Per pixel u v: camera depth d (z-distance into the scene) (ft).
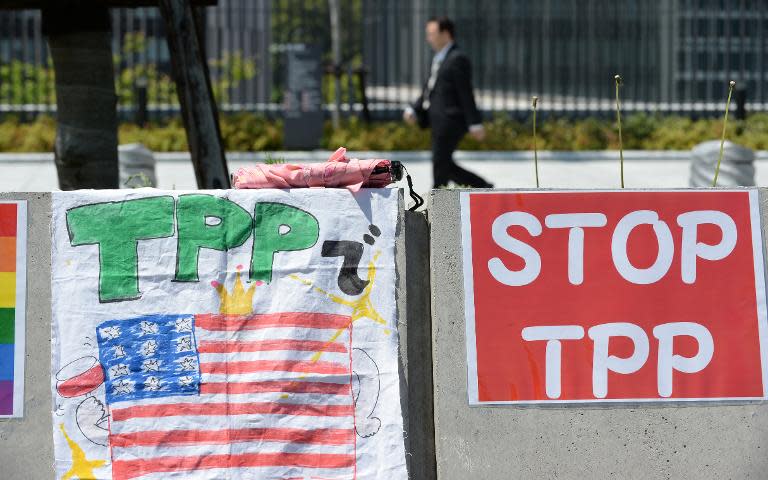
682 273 31.55
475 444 30.73
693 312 31.45
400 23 129.18
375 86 113.29
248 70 111.14
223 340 30.30
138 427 29.91
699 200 31.73
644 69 126.31
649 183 79.61
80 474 29.71
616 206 31.55
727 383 31.32
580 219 31.45
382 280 30.68
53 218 30.42
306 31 129.70
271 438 30.04
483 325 31.04
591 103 130.52
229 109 106.11
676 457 31.09
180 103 44.91
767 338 31.50
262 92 120.98
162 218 30.58
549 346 31.12
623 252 31.50
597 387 31.09
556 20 128.98
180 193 30.76
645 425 31.09
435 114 64.59
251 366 30.22
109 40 47.29
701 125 101.60
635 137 100.01
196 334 30.27
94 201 30.58
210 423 30.01
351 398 30.30
